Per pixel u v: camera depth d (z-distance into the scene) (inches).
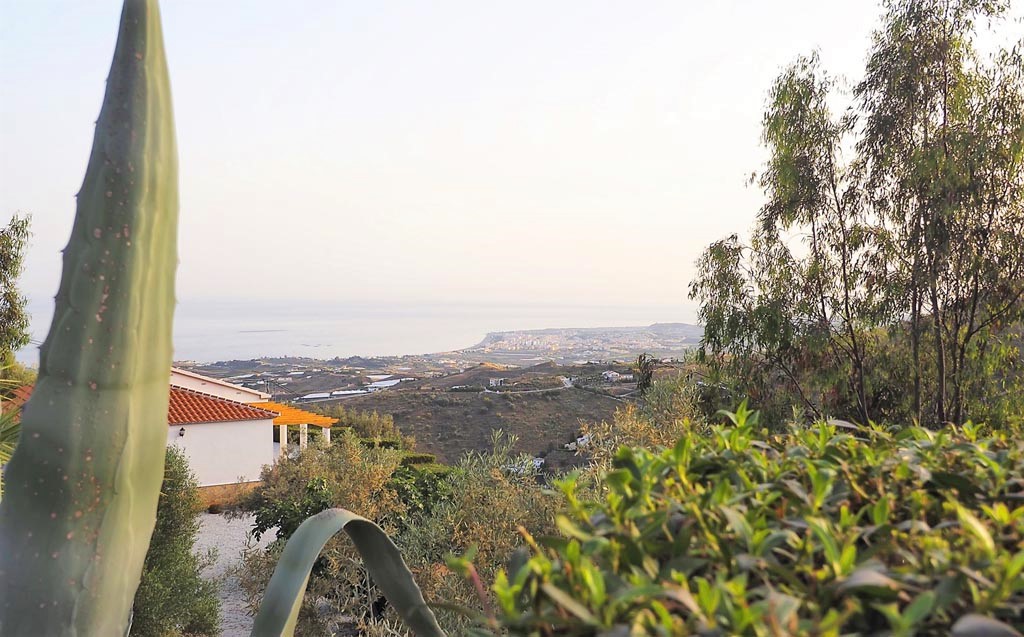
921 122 391.9
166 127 57.1
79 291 53.9
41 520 53.7
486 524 163.9
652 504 36.7
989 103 373.4
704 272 421.4
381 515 261.3
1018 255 364.8
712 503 35.5
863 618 27.5
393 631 177.8
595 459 159.5
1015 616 27.1
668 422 188.4
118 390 55.1
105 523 55.2
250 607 280.1
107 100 55.2
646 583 27.1
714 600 24.6
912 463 44.8
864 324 405.1
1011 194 370.0
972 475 42.9
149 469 58.1
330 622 253.8
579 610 24.7
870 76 405.4
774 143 426.6
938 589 26.8
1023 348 381.7
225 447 840.9
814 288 414.9
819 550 32.8
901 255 392.5
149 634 275.0
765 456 46.9
